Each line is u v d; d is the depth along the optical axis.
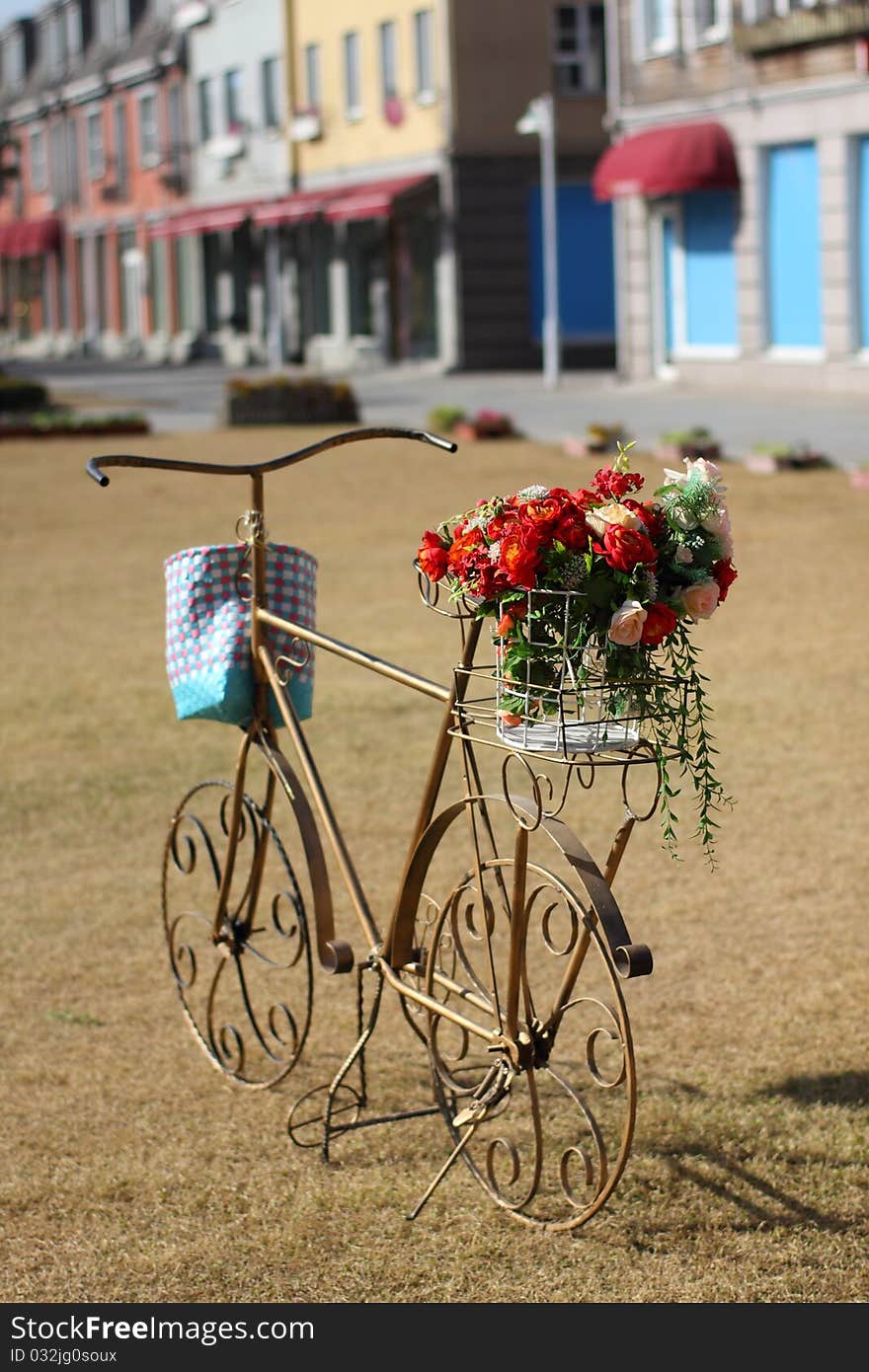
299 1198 5.00
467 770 4.77
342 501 21.52
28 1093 5.74
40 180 80.06
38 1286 4.58
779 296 34.38
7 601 15.77
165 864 6.29
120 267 71.00
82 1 74.06
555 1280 4.53
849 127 31.50
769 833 8.33
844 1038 5.95
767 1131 5.28
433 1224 4.84
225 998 6.54
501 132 45.66
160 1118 5.54
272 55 55.28
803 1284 4.48
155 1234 4.82
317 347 54.47
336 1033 6.18
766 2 33.44
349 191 49.62
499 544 4.20
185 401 40.72
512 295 46.44
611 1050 5.93
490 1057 5.93
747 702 11.01
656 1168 5.08
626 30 37.59
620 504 4.19
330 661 12.88
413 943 5.31
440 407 31.25
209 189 61.38
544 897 7.50
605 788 9.28
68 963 6.93
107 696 11.98
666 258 37.56
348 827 8.66
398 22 47.62
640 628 4.09
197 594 5.67
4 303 86.06
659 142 35.41
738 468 22.81
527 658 4.26
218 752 10.38
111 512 21.31
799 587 14.75
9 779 9.88
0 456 28.25
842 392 32.06
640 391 36.19
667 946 6.89
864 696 11.06
